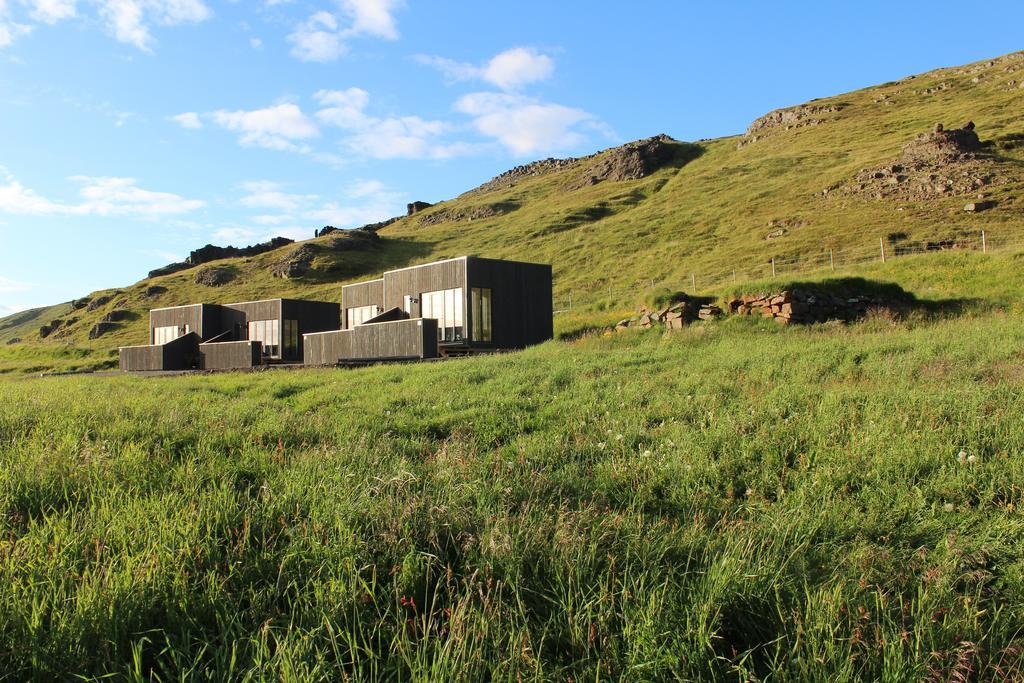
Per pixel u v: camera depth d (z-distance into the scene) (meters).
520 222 86.75
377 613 2.53
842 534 3.78
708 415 7.08
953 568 3.23
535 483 4.60
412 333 21.53
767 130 106.12
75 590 2.47
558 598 2.71
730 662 2.34
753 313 18.81
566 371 12.37
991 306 18.58
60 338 73.44
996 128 62.72
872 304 18.88
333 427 7.27
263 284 74.88
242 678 2.12
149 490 4.05
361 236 86.62
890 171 55.56
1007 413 6.13
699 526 3.70
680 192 79.06
